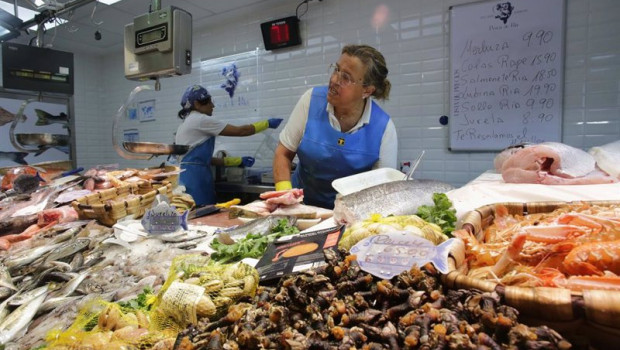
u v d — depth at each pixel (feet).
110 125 18.17
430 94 10.49
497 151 9.78
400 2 10.66
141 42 7.38
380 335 1.84
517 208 3.44
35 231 5.39
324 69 12.03
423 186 5.14
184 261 3.39
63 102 14.64
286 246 3.41
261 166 13.64
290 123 8.21
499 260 2.61
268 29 12.42
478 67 9.71
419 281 2.16
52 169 8.43
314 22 12.05
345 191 5.68
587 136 8.86
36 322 2.99
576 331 1.73
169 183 7.06
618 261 2.28
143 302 2.96
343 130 7.77
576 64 8.82
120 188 6.51
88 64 17.71
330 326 1.95
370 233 3.08
